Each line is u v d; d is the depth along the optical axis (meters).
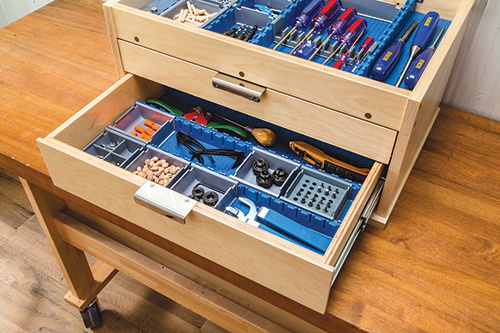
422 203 1.15
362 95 0.94
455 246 1.07
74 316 1.90
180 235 1.04
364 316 0.95
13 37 1.56
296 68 0.98
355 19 1.27
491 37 1.26
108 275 1.77
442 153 1.27
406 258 1.04
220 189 1.18
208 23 1.19
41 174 1.19
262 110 1.12
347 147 1.06
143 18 1.11
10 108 1.31
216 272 1.11
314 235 1.06
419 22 1.22
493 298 0.97
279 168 1.17
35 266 2.02
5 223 2.16
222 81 1.09
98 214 1.22
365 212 1.03
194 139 1.28
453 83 1.39
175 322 1.90
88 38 1.57
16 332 1.84
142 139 1.21
